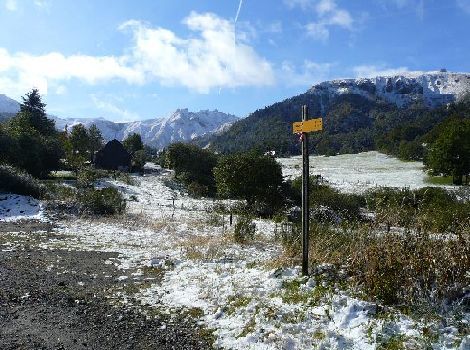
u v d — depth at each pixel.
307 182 7.73
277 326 6.05
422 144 102.69
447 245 7.15
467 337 5.05
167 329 6.36
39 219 18.89
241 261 10.67
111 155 63.91
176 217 22.66
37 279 8.89
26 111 64.62
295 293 7.02
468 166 51.81
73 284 8.80
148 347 5.70
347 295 6.66
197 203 31.98
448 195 23.84
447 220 9.57
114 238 15.59
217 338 6.02
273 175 27.98
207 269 9.90
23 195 23.86
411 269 6.70
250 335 5.88
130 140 89.31
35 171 38.88
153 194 38.31
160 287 8.76
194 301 7.68
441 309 5.97
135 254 12.40
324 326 5.88
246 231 14.39
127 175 49.84
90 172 38.75
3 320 6.34
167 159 53.66
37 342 5.65
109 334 6.08
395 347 5.10
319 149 155.25
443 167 53.34
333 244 9.37
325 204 23.34
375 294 6.55
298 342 5.54
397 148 110.44
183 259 11.27
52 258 11.34
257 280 8.10
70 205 22.25
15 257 11.04
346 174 66.94
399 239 7.65
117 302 7.65
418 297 6.24
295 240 10.49
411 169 75.25
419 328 5.46
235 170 27.97
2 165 25.88
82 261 11.20
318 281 7.32
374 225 9.09
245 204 29.17
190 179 51.09
